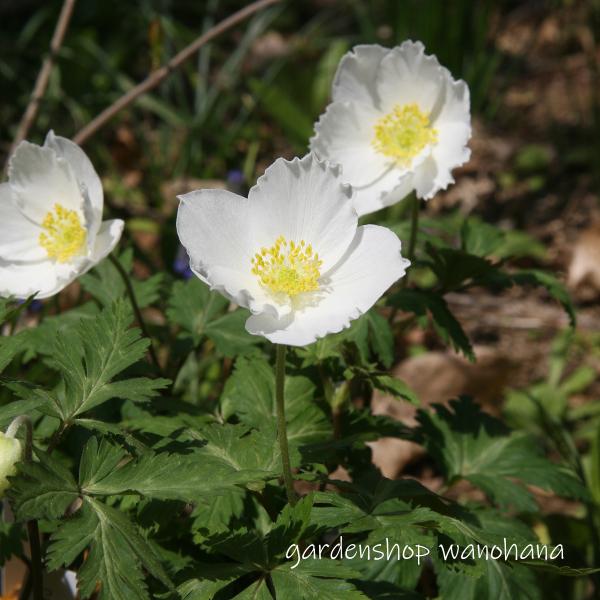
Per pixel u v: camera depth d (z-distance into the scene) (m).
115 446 0.21
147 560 0.19
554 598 0.30
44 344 0.28
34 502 0.19
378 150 0.28
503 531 0.26
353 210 0.21
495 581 0.23
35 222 0.26
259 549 0.21
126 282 0.28
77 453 0.26
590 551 0.33
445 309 0.27
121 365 0.22
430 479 0.40
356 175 0.28
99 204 0.25
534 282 0.28
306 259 0.21
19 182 0.26
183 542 0.24
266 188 0.21
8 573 0.25
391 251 0.21
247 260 0.22
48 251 0.26
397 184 0.26
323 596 0.19
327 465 0.26
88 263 0.25
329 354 0.26
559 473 0.28
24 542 0.25
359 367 0.25
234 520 0.23
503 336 0.49
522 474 0.27
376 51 0.27
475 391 0.44
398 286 0.29
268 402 0.25
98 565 0.19
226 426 0.23
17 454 0.19
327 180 0.21
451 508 0.26
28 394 0.21
